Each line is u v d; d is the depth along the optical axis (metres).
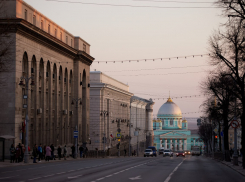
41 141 51.91
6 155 43.12
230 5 28.97
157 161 49.09
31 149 49.00
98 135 84.75
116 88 97.69
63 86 60.88
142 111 147.25
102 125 86.31
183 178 24.34
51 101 55.34
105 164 38.94
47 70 54.78
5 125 43.84
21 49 45.19
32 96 49.56
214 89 51.72
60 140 59.88
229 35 33.34
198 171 31.12
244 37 32.97
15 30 43.34
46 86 54.12
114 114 99.19
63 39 61.41
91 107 85.44
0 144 40.94
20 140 44.91
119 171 29.14
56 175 24.91
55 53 57.03
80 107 67.88
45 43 52.34
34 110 49.59
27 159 39.19
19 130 44.75
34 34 48.06
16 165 35.66
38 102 50.78
